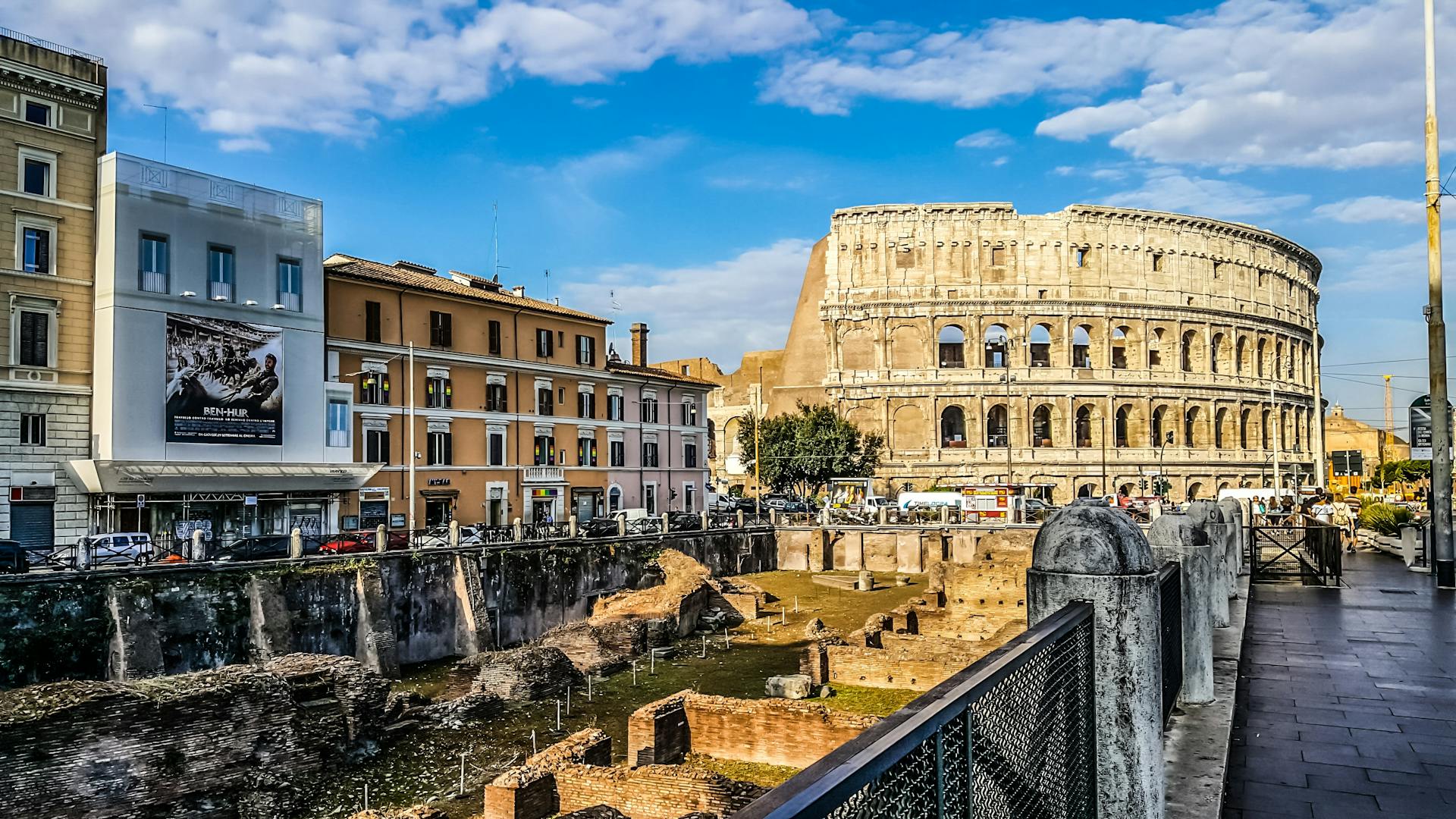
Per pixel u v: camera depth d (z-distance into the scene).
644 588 61.41
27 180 47.75
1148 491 111.56
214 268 52.94
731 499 112.69
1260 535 48.97
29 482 47.00
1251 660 17.52
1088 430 114.81
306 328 57.25
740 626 55.44
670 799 21.03
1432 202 31.88
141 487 49.06
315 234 58.09
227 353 52.97
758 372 147.00
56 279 48.34
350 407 60.09
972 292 112.19
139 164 50.00
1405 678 15.90
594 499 80.38
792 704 26.50
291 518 56.34
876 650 36.50
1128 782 8.03
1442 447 29.16
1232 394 118.88
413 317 66.06
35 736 23.27
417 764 30.41
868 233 115.00
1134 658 8.04
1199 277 118.69
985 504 84.94
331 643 42.47
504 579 51.81
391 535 51.44
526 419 74.19
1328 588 28.58
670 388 90.38
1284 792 10.71
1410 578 31.25
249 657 39.59
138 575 37.25
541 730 33.88
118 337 48.59
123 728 24.91
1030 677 6.56
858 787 3.98
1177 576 13.16
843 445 102.25
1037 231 113.50
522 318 74.62
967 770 5.35
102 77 50.84
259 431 54.34
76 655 35.22
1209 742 11.25
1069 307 112.31
